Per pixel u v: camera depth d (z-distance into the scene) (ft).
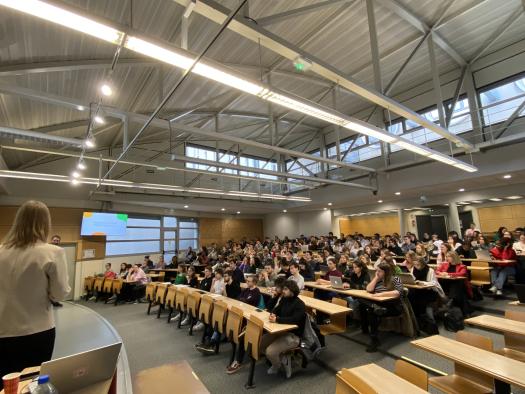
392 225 36.78
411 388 5.35
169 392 6.12
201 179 35.50
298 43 17.02
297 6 13.58
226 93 20.56
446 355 6.43
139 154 30.27
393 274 13.02
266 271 19.57
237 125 27.73
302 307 10.58
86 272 30.09
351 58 19.69
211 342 13.26
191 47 14.15
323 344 11.72
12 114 15.14
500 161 20.97
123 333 15.99
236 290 16.93
